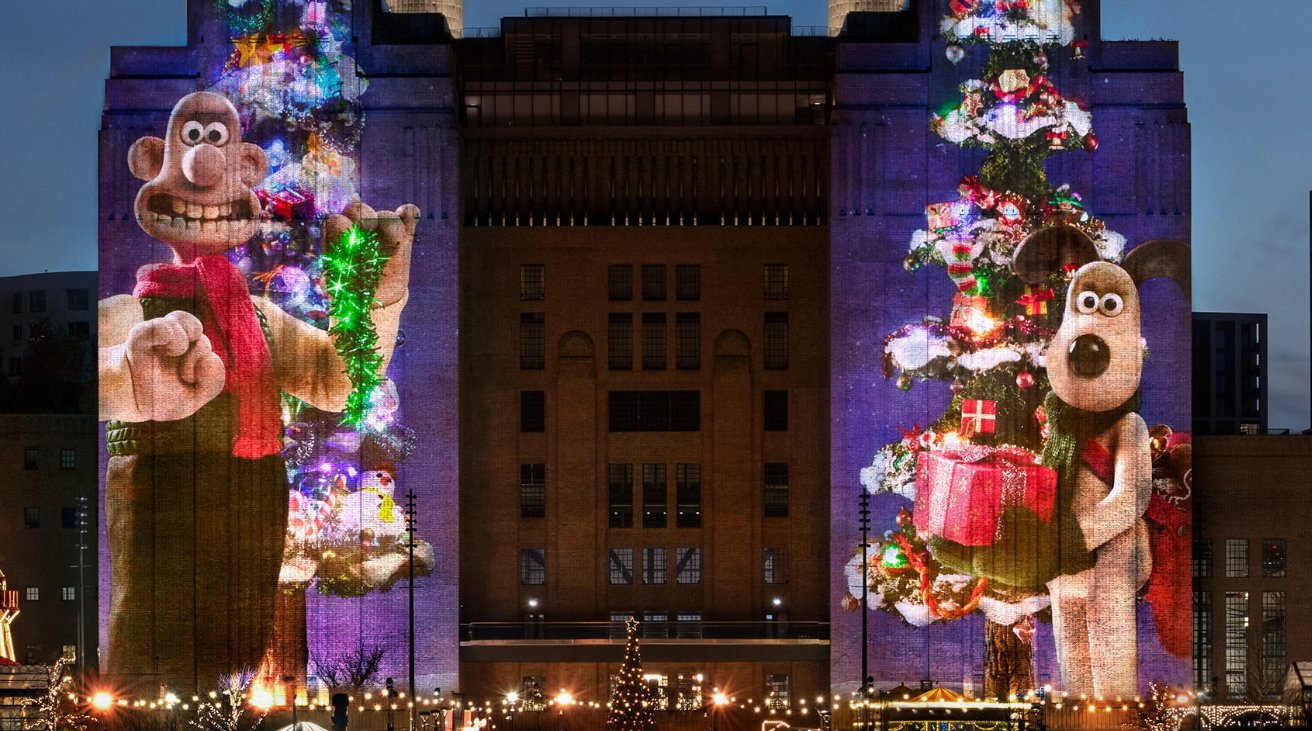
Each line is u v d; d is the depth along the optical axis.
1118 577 115.50
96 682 115.19
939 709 93.62
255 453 116.38
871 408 117.38
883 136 118.44
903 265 117.88
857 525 117.00
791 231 124.00
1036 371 116.94
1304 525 122.62
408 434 117.69
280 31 118.75
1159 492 116.25
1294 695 111.50
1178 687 115.00
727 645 119.19
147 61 118.69
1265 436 123.06
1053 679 115.19
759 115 123.81
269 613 115.81
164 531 115.50
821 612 123.06
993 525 115.81
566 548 123.69
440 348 118.12
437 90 119.06
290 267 117.50
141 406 116.19
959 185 118.06
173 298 116.81
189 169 117.56
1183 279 117.38
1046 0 119.12
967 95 118.38
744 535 123.56
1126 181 118.06
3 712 103.56
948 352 117.25
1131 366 116.56
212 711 110.94
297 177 118.00
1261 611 122.50
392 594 116.88
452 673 116.81
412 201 118.69
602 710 119.19
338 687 115.50
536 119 123.69
